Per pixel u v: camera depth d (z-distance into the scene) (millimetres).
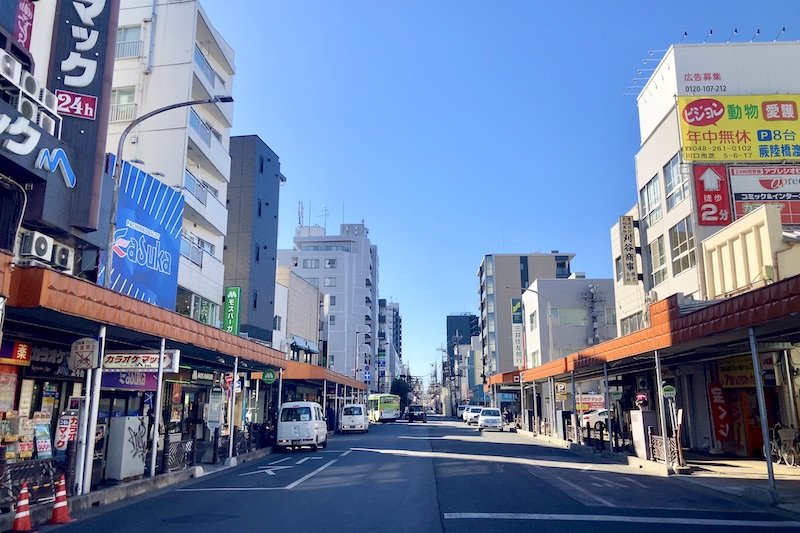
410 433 41625
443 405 145875
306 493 12984
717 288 22891
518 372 44844
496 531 8961
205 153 29609
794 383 18625
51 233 16000
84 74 16844
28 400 15492
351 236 104000
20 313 10969
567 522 9750
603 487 14320
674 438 17609
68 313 10477
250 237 39312
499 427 45594
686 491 13797
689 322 15086
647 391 29969
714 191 24562
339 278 96625
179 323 15125
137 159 26828
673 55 27250
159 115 27453
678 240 26234
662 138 27844
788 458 18328
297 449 25922
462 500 12008
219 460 20141
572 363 27172
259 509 10922
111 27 17500
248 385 30281
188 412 27781
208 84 30391
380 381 119875
